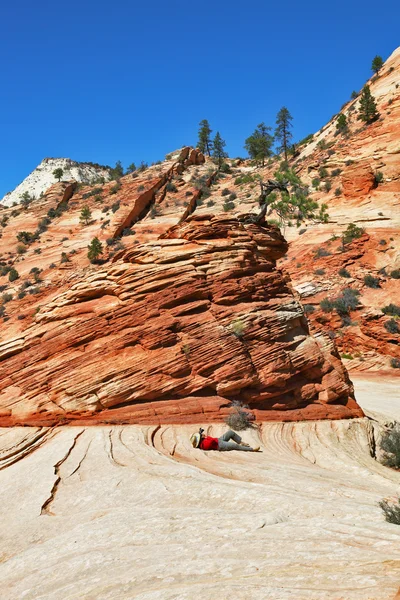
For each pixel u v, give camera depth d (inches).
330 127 3641.7
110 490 380.8
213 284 703.1
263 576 175.0
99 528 295.1
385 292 1711.4
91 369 624.4
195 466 446.3
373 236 1989.4
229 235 765.9
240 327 670.5
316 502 295.7
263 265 784.3
